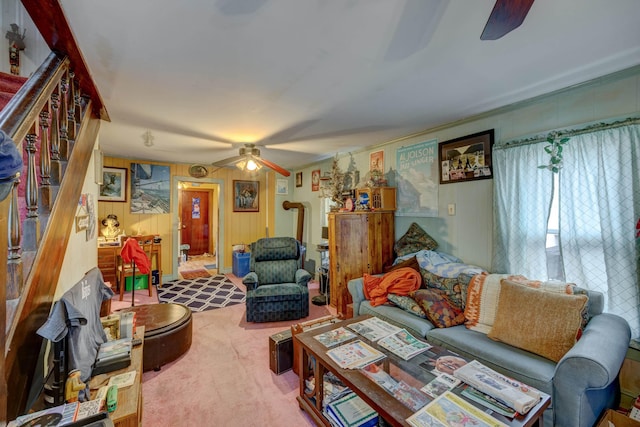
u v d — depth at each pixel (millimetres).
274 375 2301
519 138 2422
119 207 4832
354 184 4230
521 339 1840
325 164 5129
